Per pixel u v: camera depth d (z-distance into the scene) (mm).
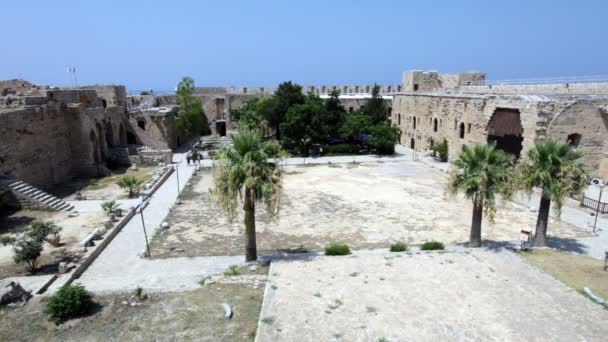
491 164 21438
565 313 14734
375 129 57438
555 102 35625
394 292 16344
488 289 16594
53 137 39594
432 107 57031
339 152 59500
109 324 14289
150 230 26984
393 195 35938
